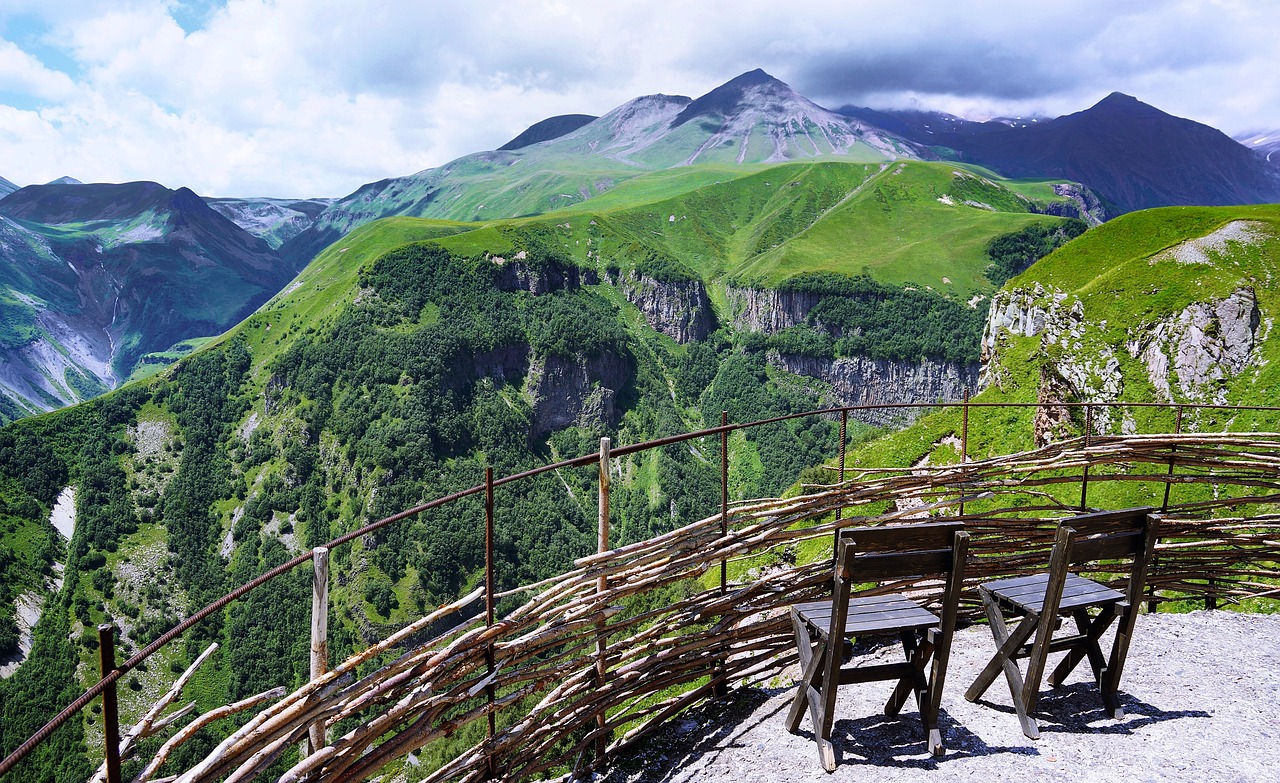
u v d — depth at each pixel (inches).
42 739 108.7
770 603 273.3
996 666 233.8
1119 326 2694.4
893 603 221.5
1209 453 344.8
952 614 203.2
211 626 6382.9
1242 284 2447.1
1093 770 208.8
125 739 132.0
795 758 220.8
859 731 231.6
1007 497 613.9
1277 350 2309.3
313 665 167.3
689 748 240.4
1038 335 3287.4
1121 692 256.2
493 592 205.6
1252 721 235.1
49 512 7844.5
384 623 6461.6
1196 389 2426.2
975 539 308.0
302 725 162.7
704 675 265.7
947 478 305.1
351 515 7849.4
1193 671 271.7
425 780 194.1
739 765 222.4
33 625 6624.0
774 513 272.8
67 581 7017.7
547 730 219.8
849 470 295.7
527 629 219.9
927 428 3036.4
